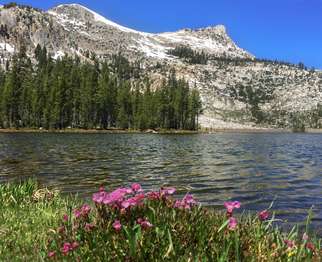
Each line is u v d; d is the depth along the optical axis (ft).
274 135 543.80
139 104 539.29
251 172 107.65
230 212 19.65
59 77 527.81
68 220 22.45
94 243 18.58
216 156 162.20
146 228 18.11
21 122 483.92
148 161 134.72
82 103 499.92
